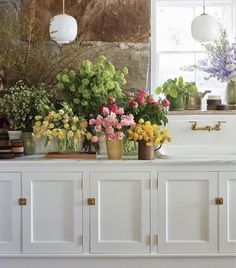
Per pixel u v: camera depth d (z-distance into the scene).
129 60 3.57
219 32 3.47
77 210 2.93
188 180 2.91
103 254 2.93
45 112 3.17
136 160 2.93
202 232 2.92
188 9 3.78
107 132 2.92
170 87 3.41
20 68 3.50
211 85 3.78
